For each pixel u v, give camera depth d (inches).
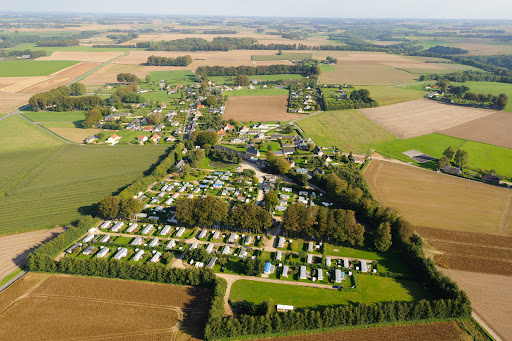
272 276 4261.8
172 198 6043.3
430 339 3376.0
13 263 4397.1
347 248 4771.2
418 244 4559.5
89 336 3383.4
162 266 4362.7
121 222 5285.4
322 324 3469.5
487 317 3612.2
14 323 3513.8
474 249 4665.4
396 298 3900.1
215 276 4033.0
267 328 3403.1
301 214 4864.7
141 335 3403.1
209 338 3314.5
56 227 5177.2
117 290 3973.9
